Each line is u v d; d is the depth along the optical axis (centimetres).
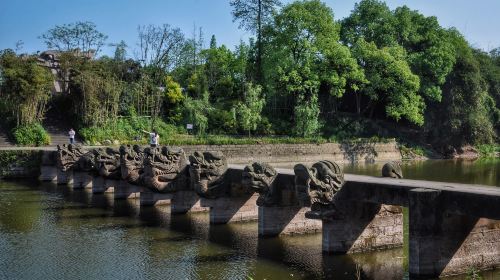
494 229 1423
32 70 5019
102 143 5134
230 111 6178
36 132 4944
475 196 1255
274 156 5600
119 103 5859
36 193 3067
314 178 1544
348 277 1395
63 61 5922
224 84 6888
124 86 5950
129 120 5766
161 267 1519
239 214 2175
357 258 1578
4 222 2197
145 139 5275
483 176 3888
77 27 6656
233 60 7469
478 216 1248
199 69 7400
